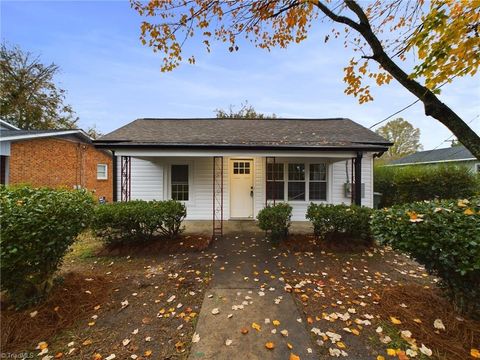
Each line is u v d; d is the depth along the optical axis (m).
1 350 2.25
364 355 2.19
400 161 23.62
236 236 6.50
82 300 3.08
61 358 2.17
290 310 2.93
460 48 2.35
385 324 2.62
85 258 4.75
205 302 3.13
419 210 2.83
